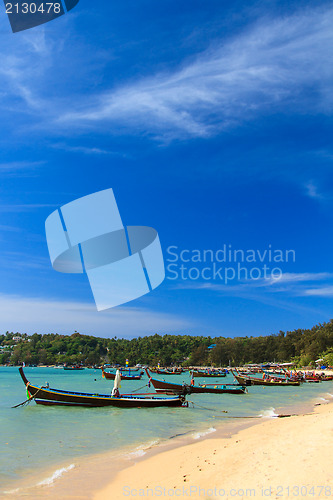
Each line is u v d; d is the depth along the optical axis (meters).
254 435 20.28
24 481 14.09
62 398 34.25
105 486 13.20
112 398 34.25
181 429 25.05
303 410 35.09
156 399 34.81
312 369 147.00
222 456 15.51
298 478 10.82
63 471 15.20
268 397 49.62
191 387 48.81
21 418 29.42
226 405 39.56
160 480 13.26
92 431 24.41
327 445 14.04
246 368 183.88
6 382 88.88
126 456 17.69
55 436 22.84
